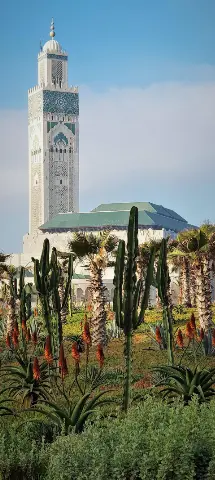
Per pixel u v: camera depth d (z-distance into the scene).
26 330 30.70
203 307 50.94
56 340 27.05
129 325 18.86
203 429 13.30
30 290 46.53
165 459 12.35
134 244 18.84
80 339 45.44
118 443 13.34
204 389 19.23
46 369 25.98
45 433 16.31
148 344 46.47
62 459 13.27
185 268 83.75
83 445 13.46
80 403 16.55
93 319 50.94
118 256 18.72
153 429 13.86
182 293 88.06
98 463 12.84
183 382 19.16
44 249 25.70
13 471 13.99
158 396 20.34
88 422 15.55
